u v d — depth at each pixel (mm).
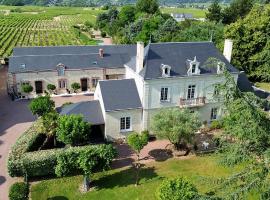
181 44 43000
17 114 48500
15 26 152500
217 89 19250
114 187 31312
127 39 99812
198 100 42125
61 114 39406
